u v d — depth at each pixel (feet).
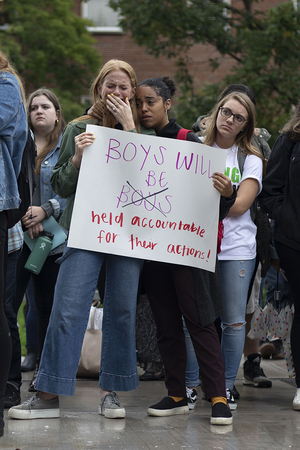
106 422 10.14
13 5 59.11
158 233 10.38
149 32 40.73
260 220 12.89
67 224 10.50
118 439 9.05
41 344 13.21
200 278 10.51
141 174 10.32
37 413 10.22
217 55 61.72
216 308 10.72
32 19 59.00
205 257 10.53
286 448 8.76
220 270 11.96
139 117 10.80
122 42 65.57
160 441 8.99
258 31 39.29
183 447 8.69
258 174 12.13
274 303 13.82
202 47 62.13
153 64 65.05
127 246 10.21
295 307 11.97
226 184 10.52
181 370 11.02
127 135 10.23
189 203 10.50
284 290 13.87
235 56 42.22
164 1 39.37
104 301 10.64
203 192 10.57
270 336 13.60
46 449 8.42
